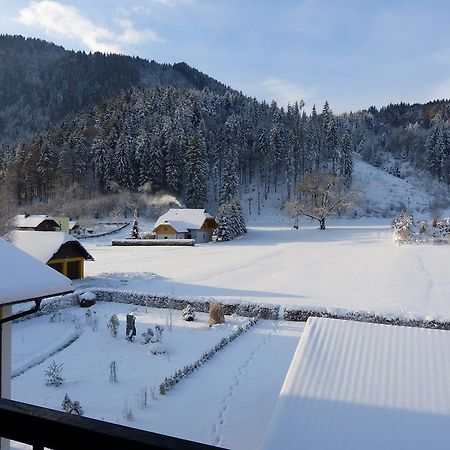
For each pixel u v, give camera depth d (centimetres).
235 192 8762
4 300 762
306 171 11056
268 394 1378
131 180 9038
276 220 9294
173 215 7100
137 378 1514
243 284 3141
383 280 3188
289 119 13400
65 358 1716
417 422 684
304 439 660
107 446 129
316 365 834
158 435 131
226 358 1712
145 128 10469
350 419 695
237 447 1088
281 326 2153
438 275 3288
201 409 1284
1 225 4378
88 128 11306
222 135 10781
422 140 14225
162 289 2962
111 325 1989
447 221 5509
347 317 2142
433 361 840
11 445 993
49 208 8419
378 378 794
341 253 4819
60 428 134
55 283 877
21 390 1422
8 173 9388
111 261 4391
